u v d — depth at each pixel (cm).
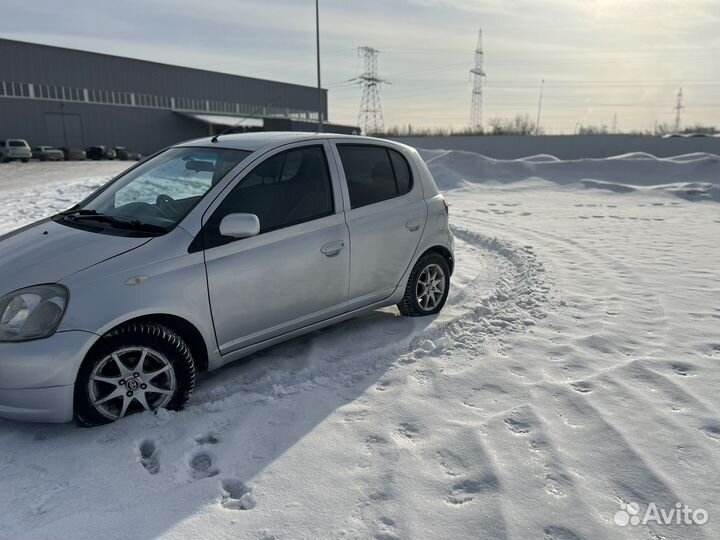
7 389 279
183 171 388
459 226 1078
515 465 268
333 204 403
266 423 313
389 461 274
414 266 473
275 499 247
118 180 420
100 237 325
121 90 5534
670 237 934
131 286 298
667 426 301
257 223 325
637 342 430
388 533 224
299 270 374
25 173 2298
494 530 225
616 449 280
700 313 502
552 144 3669
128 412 313
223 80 6681
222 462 276
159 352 309
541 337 445
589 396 337
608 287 597
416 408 328
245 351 359
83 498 247
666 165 1991
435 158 2308
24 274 297
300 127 6316
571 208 1390
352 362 396
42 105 4897
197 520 232
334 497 247
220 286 332
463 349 422
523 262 736
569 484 254
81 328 282
